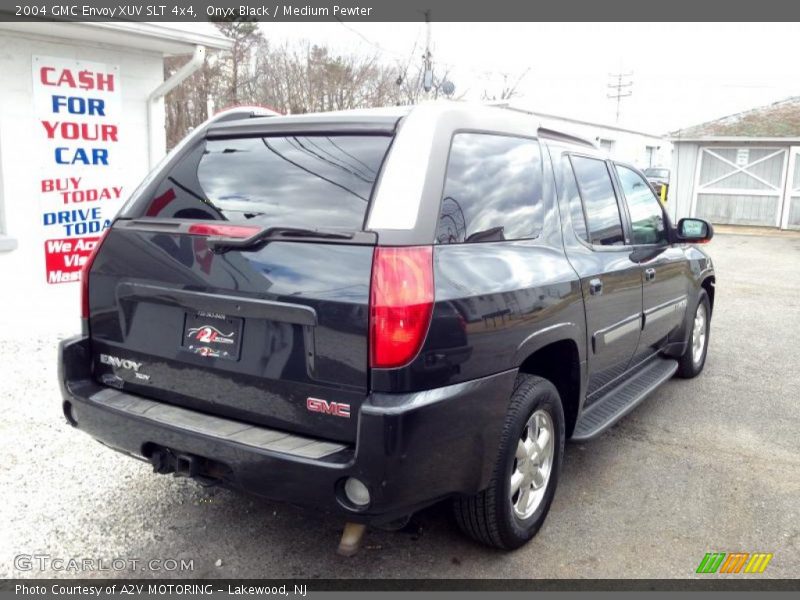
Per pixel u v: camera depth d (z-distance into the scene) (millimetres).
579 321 3590
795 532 3654
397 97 23375
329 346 2646
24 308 6941
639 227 4766
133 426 3021
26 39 6641
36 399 5234
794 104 26484
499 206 3250
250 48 21172
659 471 4359
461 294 2775
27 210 6855
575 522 3711
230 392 2922
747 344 7781
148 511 3715
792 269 14133
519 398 3195
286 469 2641
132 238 3172
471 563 3309
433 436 2648
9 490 3877
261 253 2803
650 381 5020
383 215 2711
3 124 6578
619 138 23078
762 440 4906
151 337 3137
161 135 7891
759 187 23719
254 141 3350
